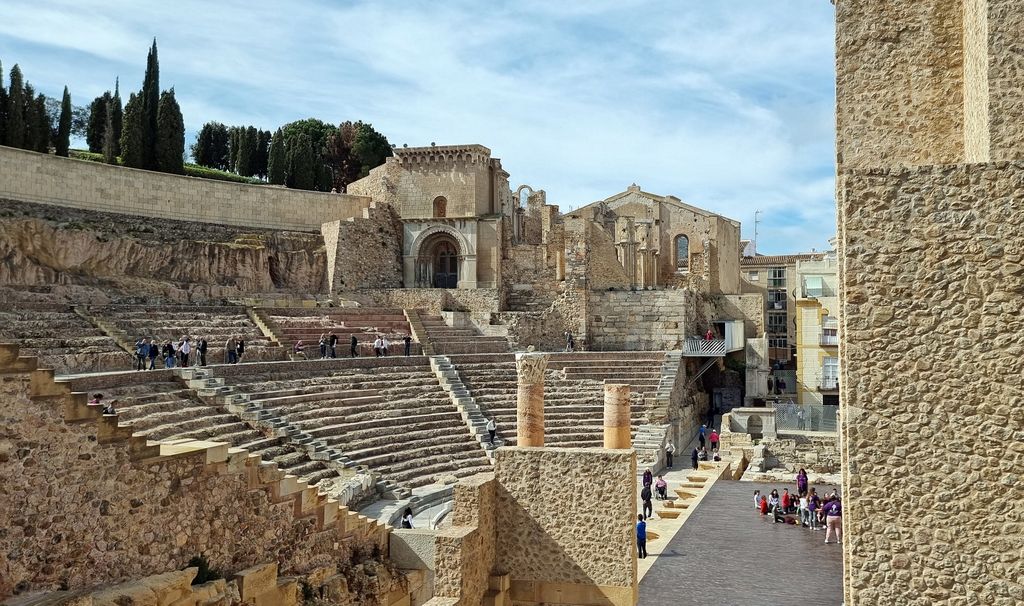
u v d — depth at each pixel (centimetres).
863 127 1348
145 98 6988
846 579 1103
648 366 5388
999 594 991
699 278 7675
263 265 5812
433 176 6819
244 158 8288
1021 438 986
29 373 1452
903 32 1334
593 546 1928
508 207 7412
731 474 4159
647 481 3272
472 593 1811
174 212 5716
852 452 1051
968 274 1008
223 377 3694
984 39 1102
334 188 9681
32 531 1444
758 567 2356
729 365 6669
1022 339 988
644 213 8419
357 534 2250
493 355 5188
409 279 6762
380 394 4209
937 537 1016
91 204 5228
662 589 2136
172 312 4556
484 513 1914
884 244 1038
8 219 4503
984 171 1005
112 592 1501
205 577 1750
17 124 5694
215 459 1806
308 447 3350
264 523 1930
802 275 6300
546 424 4444
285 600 1889
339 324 5294
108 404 2908
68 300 4359
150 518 1652
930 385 1020
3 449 1404
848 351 1052
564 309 6144
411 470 3584
